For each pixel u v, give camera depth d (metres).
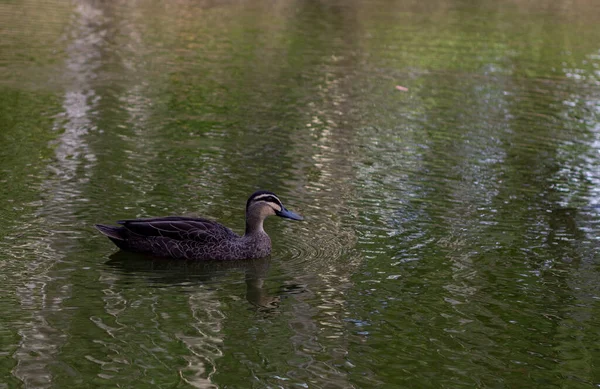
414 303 9.91
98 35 26.53
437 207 13.44
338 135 17.53
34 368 7.89
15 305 9.17
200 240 11.04
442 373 8.28
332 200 13.47
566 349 8.97
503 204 13.81
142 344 8.50
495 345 8.96
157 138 16.30
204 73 22.44
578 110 20.89
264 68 23.47
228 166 14.82
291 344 8.70
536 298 10.25
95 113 17.88
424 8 35.81
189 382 7.78
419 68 24.67
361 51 26.52
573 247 12.02
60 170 13.88
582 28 32.97
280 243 11.70
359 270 10.81
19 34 25.88
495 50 27.84
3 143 15.23
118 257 10.88
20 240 10.93
